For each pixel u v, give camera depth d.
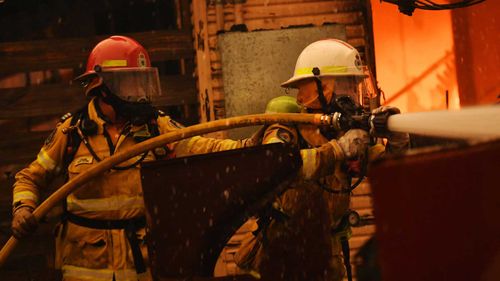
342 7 13.59
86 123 7.07
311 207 6.39
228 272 12.70
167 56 13.61
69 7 15.16
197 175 6.11
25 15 15.02
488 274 2.86
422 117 4.21
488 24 20.23
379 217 2.94
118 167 6.92
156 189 6.14
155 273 6.18
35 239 12.90
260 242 6.68
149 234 6.19
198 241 6.11
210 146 7.23
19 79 15.62
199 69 13.43
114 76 7.12
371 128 6.23
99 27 15.46
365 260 5.88
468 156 2.87
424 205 2.90
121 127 7.11
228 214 6.09
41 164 7.22
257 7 13.45
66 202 7.07
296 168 6.08
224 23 13.45
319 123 6.51
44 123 15.36
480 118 3.30
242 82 13.38
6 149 13.37
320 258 6.38
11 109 13.23
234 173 6.08
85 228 6.96
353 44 13.59
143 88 7.20
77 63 13.43
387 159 2.93
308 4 13.53
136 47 7.34
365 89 7.55
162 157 7.00
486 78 20.38
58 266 7.20
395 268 2.94
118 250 6.91
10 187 13.21
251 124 6.66
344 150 6.27
